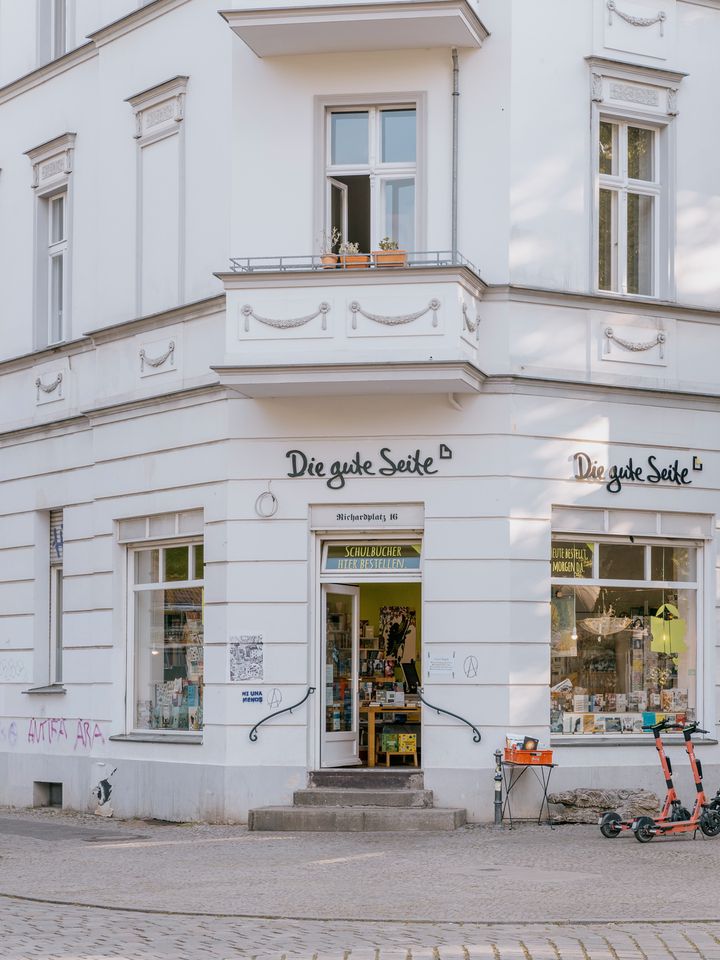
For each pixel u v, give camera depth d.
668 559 19.22
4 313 23.33
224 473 18.38
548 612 17.91
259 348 17.25
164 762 18.92
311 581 18.12
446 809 17.12
